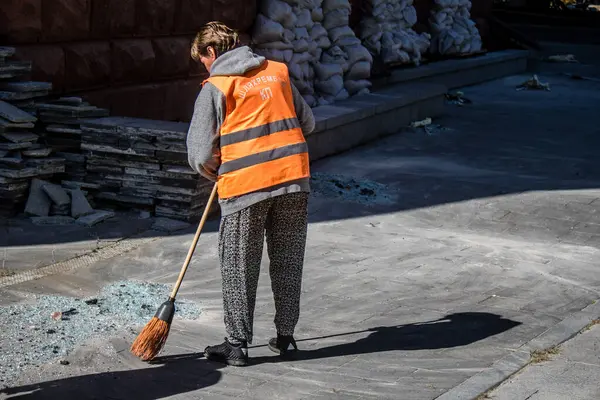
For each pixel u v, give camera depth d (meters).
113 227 11.34
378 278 9.92
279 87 7.26
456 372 7.34
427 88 21.12
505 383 7.18
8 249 10.29
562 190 14.54
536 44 33.25
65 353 7.43
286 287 7.50
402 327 8.42
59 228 11.16
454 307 9.05
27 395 6.65
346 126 17.27
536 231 12.29
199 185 11.72
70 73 13.38
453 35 27.86
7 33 12.27
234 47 7.34
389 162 16.44
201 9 16.25
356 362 7.52
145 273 9.76
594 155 17.73
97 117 12.43
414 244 11.37
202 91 7.17
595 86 28.94
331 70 19.08
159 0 15.09
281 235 7.40
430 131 19.67
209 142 7.10
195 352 7.63
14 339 7.64
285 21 17.86
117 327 8.06
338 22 19.78
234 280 7.23
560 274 10.37
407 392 6.91
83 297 8.88
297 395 6.83
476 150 17.86
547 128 20.78
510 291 9.66
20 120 11.49
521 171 16.03
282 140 7.18
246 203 7.08
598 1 54.59
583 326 8.55
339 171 15.49
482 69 28.78
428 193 14.11
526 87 27.67
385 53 23.38
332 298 9.21
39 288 9.07
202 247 10.76
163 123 12.13
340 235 11.65
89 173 12.12
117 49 14.30
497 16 45.25
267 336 8.09
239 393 6.84
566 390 7.06
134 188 11.87
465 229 12.27
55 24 12.98
